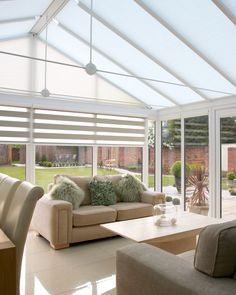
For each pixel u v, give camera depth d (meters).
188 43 3.60
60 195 3.95
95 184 4.49
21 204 1.80
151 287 1.59
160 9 3.20
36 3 3.54
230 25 3.08
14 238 1.74
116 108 5.61
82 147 5.28
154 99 5.64
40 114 4.80
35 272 2.90
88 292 2.50
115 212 4.05
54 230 3.57
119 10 3.43
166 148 6.05
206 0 2.86
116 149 5.70
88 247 3.70
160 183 6.16
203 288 1.33
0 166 4.51
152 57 4.16
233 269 1.41
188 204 5.41
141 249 1.86
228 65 3.81
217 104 4.84
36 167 4.79
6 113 4.50
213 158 4.90
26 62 4.68
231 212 4.60
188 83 4.58
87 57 4.86
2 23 3.88
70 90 5.09
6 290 1.46
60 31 4.37
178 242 3.10
